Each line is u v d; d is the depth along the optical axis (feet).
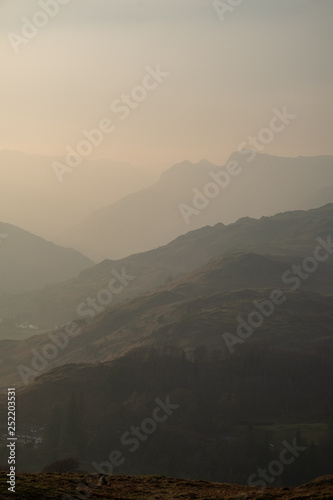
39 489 214.69
